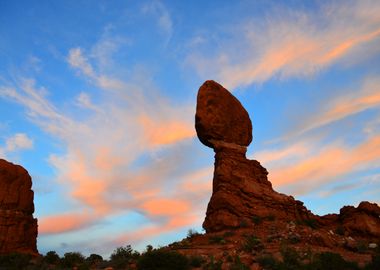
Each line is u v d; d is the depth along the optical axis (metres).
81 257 41.34
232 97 54.88
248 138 54.22
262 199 49.09
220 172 49.75
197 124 52.50
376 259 32.75
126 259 38.47
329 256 34.09
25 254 42.38
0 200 45.00
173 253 35.56
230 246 40.72
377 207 48.91
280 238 42.03
